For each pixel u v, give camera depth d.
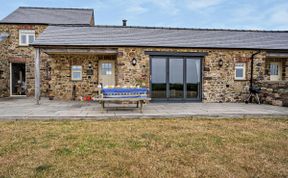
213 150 4.04
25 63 14.09
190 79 11.21
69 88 11.76
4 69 13.76
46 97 13.35
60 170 3.15
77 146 4.17
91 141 4.48
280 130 5.54
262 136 4.97
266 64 12.39
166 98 11.01
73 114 6.99
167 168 3.26
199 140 4.63
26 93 14.10
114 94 8.02
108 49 10.59
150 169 3.22
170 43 11.03
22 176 2.95
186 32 12.78
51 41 10.46
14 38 14.04
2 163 3.37
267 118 7.21
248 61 11.25
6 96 13.91
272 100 10.04
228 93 11.16
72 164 3.37
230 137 4.86
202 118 7.14
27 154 3.74
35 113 7.12
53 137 4.75
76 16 16.16
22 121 6.41
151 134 5.05
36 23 14.16
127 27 13.03
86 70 11.84
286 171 3.19
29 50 14.08
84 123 6.20
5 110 7.76
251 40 12.13
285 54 11.45
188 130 5.46
